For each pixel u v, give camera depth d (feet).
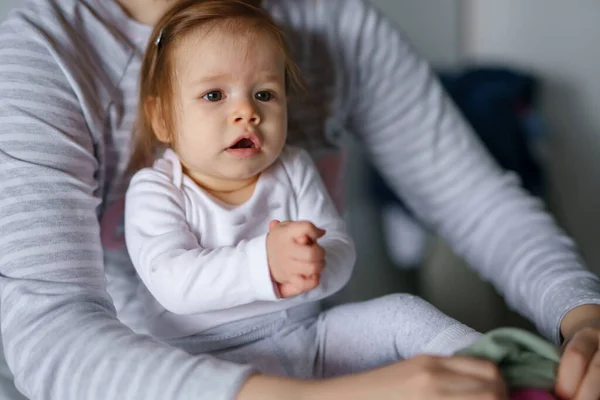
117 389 2.16
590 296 2.80
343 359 2.75
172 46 2.72
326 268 2.62
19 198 2.60
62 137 2.73
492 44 6.46
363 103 3.63
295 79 3.06
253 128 2.64
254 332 2.72
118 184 2.99
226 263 2.39
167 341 2.74
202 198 2.68
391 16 5.96
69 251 2.58
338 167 3.51
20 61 2.75
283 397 2.02
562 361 2.19
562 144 6.23
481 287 5.42
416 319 2.67
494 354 2.18
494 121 5.48
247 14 2.73
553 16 6.13
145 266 2.53
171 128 2.76
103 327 2.35
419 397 1.91
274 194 2.79
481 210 3.49
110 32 2.94
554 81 6.22
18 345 2.39
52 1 2.89
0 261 2.57
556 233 3.31
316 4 3.42
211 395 2.07
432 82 3.70
